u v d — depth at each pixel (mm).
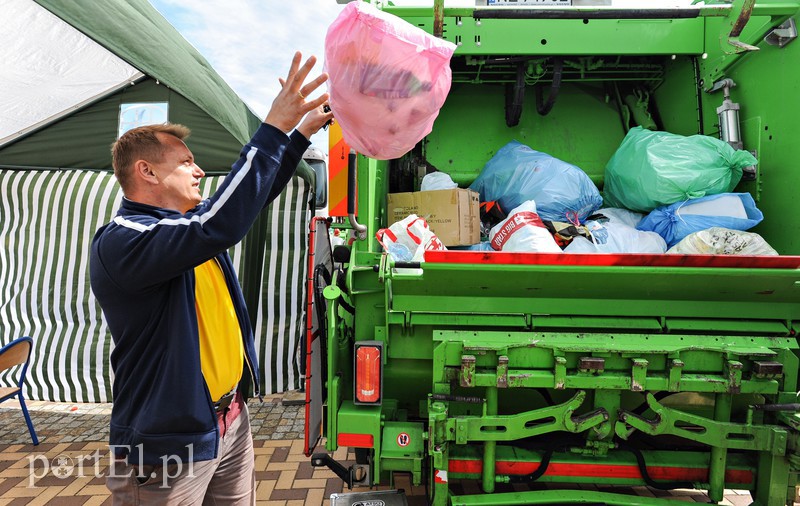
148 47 1942
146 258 1181
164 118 4711
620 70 3252
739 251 2227
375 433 2078
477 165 3348
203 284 1417
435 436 1960
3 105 4363
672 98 3207
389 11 2637
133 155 1369
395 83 1365
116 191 4781
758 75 2568
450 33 2877
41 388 4602
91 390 4562
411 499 2645
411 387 2311
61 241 4699
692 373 1993
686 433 1977
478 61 3010
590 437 2078
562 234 2568
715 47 2824
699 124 2971
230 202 1182
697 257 1824
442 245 2484
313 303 2232
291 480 2980
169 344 1266
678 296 2047
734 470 2115
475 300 2080
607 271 1855
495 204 2963
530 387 2014
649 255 1835
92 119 4852
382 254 2104
